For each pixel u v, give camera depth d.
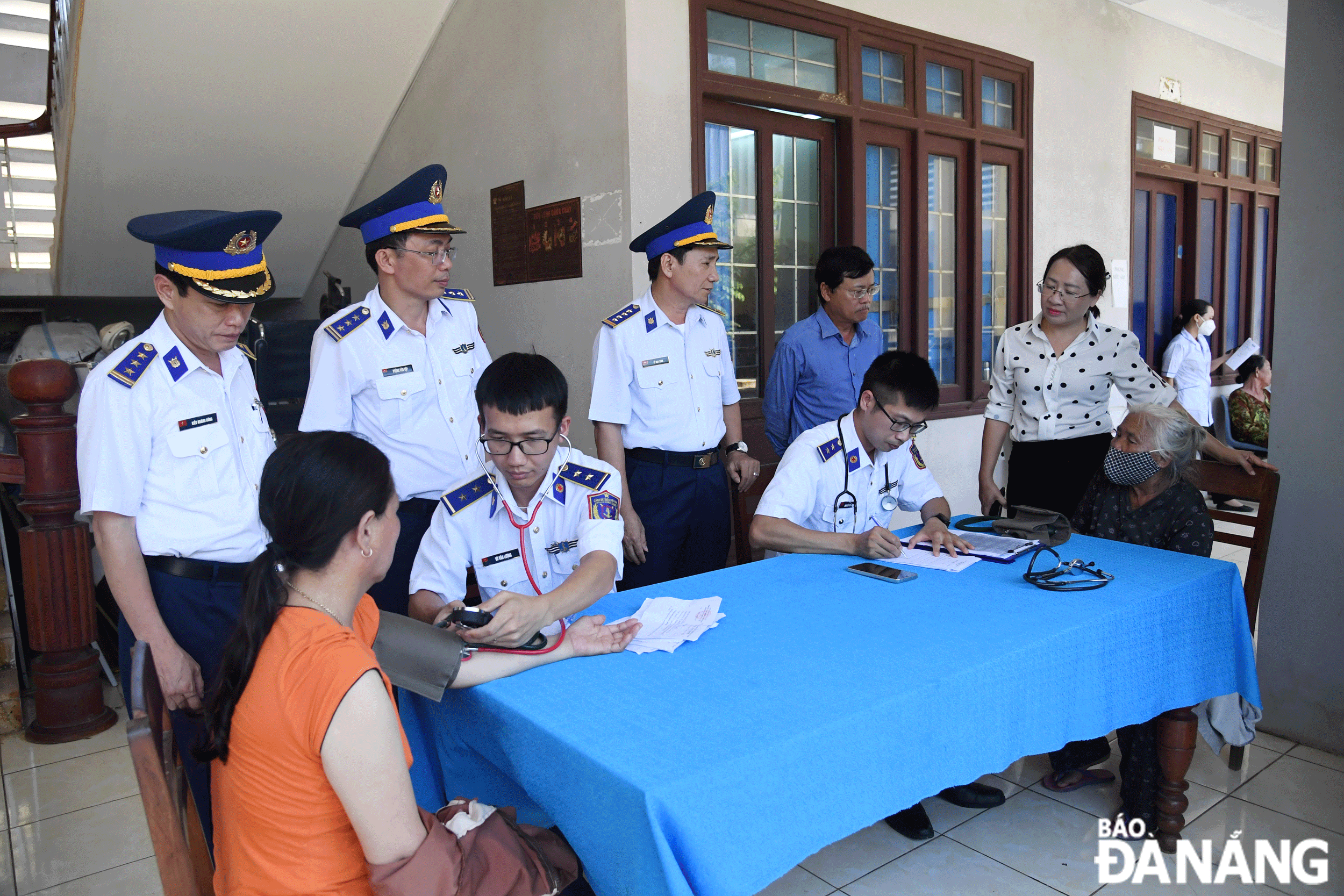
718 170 3.65
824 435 2.13
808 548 2.02
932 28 4.28
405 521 2.13
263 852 1.01
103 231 4.49
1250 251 6.70
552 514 1.73
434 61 4.17
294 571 1.05
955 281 4.69
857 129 4.00
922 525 2.29
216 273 1.56
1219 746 2.09
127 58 3.63
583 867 1.20
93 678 2.72
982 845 1.96
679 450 2.51
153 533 1.59
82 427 1.54
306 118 4.30
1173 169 5.86
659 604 1.65
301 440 1.06
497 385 1.52
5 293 4.79
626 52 3.15
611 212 3.28
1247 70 6.29
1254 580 2.31
